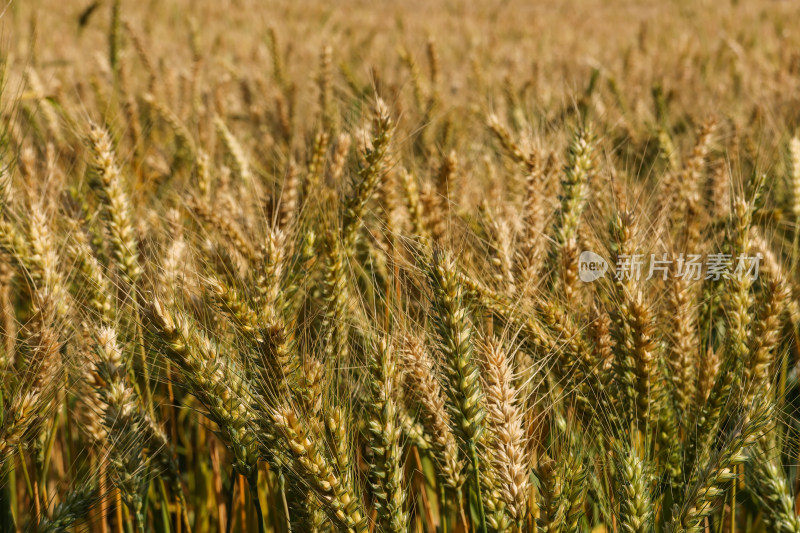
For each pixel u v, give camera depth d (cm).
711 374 271
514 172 455
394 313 254
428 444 270
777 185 451
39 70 781
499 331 290
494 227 327
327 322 275
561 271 300
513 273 305
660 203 358
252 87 860
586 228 343
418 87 685
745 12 1953
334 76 758
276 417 199
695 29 1730
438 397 248
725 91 814
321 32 1332
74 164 433
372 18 1967
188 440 360
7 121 339
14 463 292
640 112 689
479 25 1822
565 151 402
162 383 341
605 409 269
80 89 739
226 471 365
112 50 795
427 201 345
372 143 312
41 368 254
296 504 230
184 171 577
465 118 705
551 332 280
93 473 267
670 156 496
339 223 318
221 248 321
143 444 281
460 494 252
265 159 614
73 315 295
